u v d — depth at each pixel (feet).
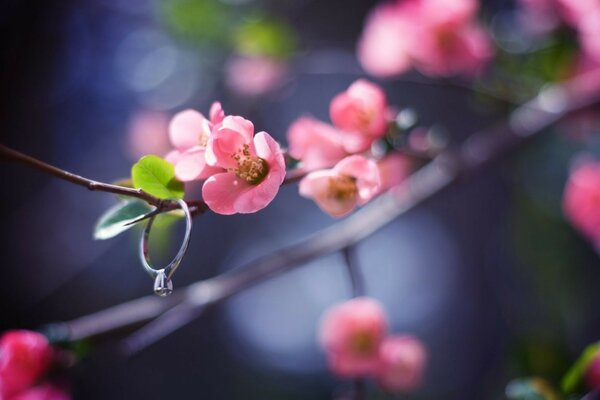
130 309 1.91
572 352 2.25
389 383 2.03
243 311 3.93
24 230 3.16
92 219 3.26
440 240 3.91
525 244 2.99
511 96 2.52
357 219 2.08
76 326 1.88
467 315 3.83
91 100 3.25
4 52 3.12
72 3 3.22
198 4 2.89
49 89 3.24
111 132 3.25
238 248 3.72
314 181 1.62
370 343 2.02
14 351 1.84
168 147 2.99
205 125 1.54
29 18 3.17
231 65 2.96
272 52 2.90
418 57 2.44
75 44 3.25
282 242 3.76
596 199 2.39
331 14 3.35
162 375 3.56
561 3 2.54
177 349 3.68
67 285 3.22
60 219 3.23
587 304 2.89
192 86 3.01
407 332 3.96
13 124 3.16
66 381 1.88
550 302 2.90
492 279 3.76
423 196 2.16
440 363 3.82
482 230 3.78
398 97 3.41
